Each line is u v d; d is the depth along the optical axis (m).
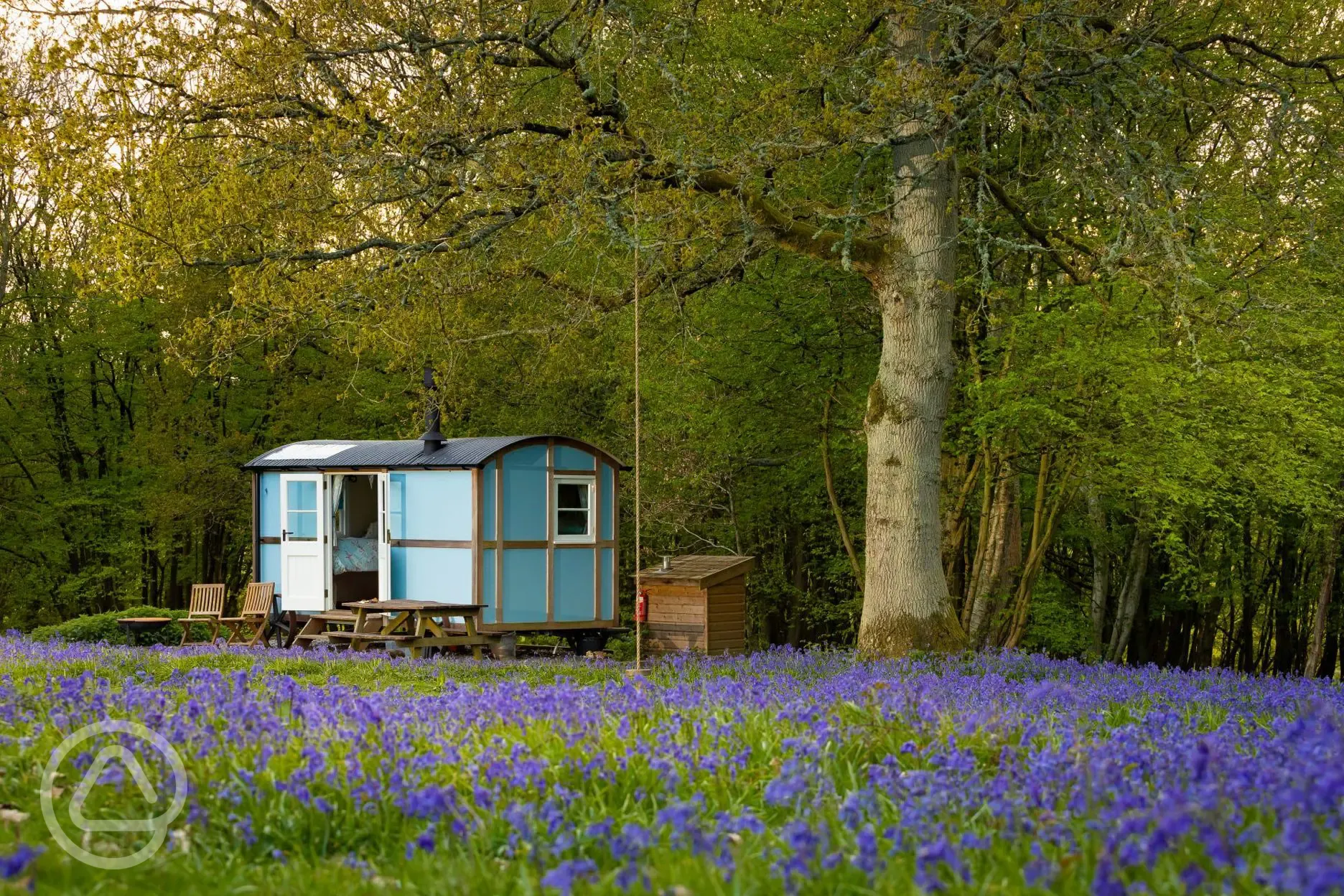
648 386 24.92
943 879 4.43
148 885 4.82
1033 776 5.71
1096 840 4.71
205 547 37.38
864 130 14.91
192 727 7.23
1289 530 29.11
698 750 6.64
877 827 5.05
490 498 20.39
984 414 19.05
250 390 33.62
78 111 14.67
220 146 15.23
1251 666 34.25
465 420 31.62
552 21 15.07
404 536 21.28
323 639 21.03
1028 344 18.61
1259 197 18.31
